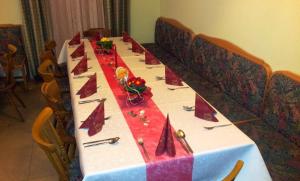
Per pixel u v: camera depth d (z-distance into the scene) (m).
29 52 3.91
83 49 2.74
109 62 2.58
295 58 2.05
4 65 3.30
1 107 3.29
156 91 1.99
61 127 1.99
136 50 2.89
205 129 1.55
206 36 3.07
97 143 1.42
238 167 1.14
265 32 2.29
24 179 2.20
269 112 2.14
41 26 3.82
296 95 1.91
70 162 1.76
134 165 1.29
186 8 3.50
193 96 1.93
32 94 3.61
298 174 1.66
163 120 1.63
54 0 3.76
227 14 2.73
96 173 1.24
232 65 2.53
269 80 2.16
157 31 4.18
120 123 1.59
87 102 1.83
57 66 3.11
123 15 4.10
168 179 1.37
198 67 3.11
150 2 4.21
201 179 1.45
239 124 2.16
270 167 1.71
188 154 1.36
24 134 2.78
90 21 4.00
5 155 2.47
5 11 3.71
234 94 2.53
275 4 2.15
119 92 1.97
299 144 1.90
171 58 3.66
